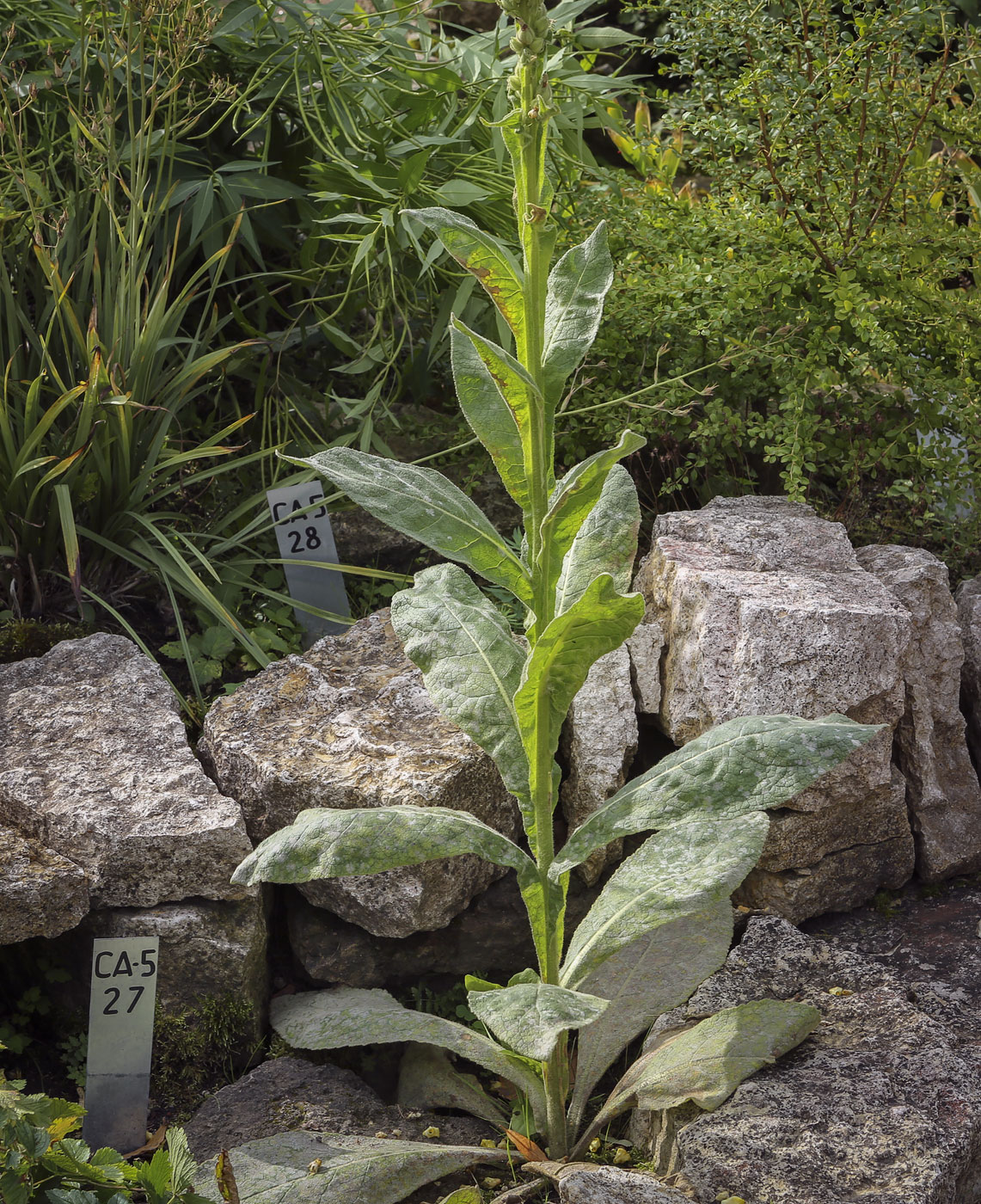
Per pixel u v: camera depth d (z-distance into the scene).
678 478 3.10
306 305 3.68
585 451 3.22
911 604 2.57
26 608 2.87
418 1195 1.88
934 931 2.39
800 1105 1.78
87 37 3.21
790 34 3.03
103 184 2.93
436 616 2.02
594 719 2.41
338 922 2.32
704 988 2.10
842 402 3.11
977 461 2.94
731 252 3.04
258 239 3.62
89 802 2.15
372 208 3.38
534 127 1.55
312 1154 1.83
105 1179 1.56
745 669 2.32
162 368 3.18
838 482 3.31
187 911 2.13
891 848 2.46
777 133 2.96
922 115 2.97
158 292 2.84
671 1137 1.88
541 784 1.78
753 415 3.05
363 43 3.44
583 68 3.67
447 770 2.21
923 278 3.12
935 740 2.58
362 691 2.51
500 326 3.12
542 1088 1.97
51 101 3.29
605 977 2.11
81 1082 2.11
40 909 2.00
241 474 3.28
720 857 1.88
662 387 3.05
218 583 2.96
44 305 3.08
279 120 3.59
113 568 2.98
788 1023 1.93
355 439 3.38
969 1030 2.05
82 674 2.54
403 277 3.37
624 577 1.90
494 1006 1.58
